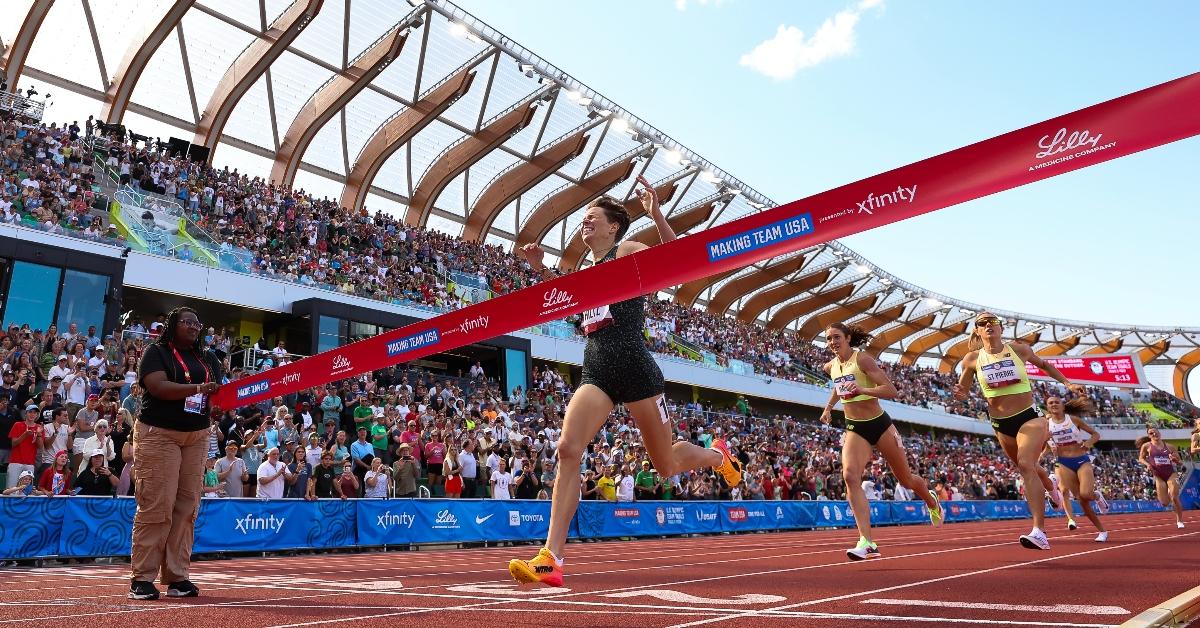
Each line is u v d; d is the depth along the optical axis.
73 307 17.73
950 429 45.50
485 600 3.43
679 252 3.26
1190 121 2.37
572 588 3.96
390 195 34.69
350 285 23.03
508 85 31.69
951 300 53.12
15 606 3.47
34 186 18.22
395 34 27.47
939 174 2.82
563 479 3.24
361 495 12.85
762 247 3.11
